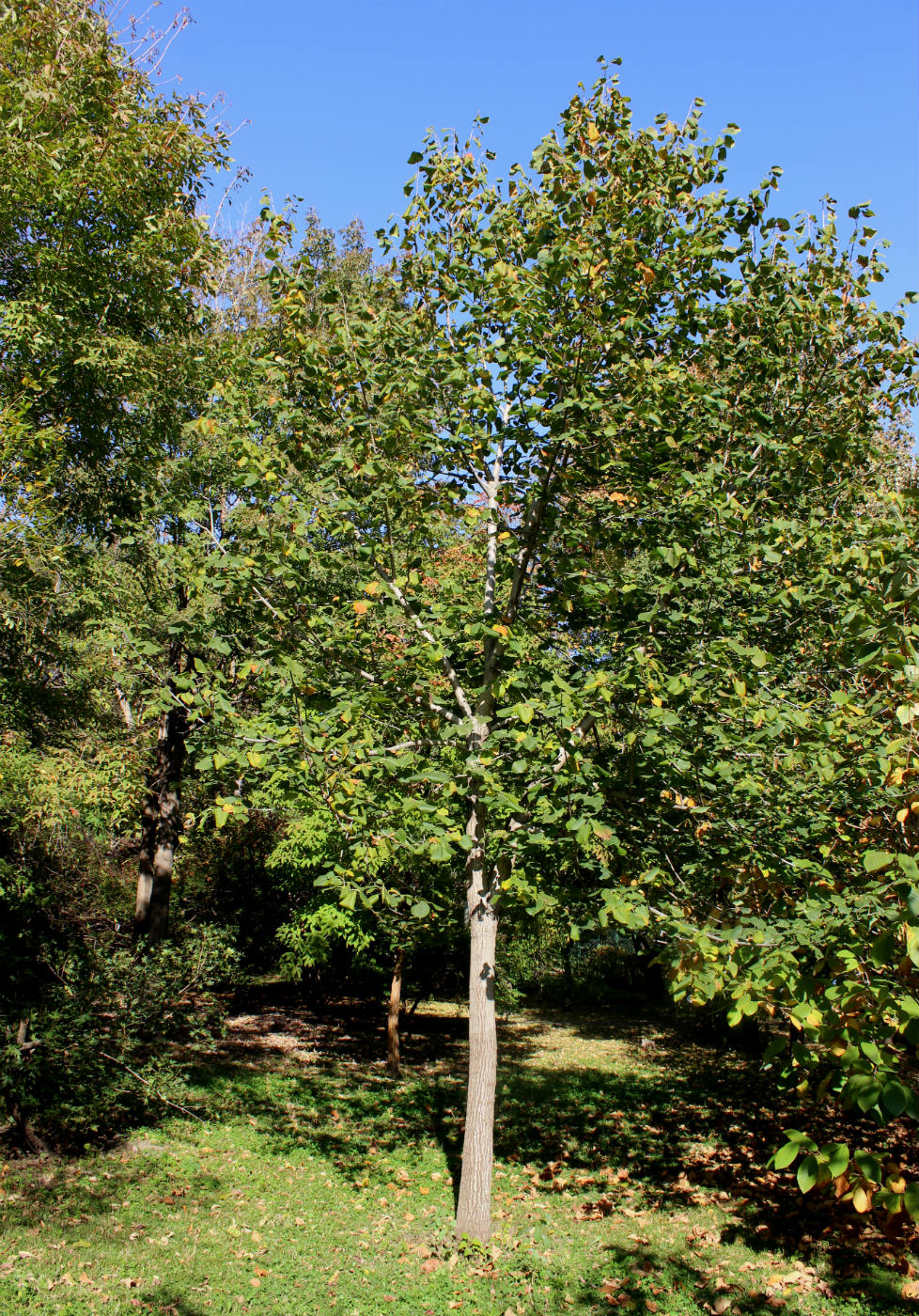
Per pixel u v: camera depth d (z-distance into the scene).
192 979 9.68
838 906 3.83
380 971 13.88
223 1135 9.12
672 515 6.15
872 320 6.85
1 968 8.66
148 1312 5.05
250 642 7.24
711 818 5.63
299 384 7.22
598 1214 7.35
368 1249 6.41
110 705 15.25
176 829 14.24
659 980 21.72
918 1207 2.33
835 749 4.71
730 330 7.04
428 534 7.21
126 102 11.79
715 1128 10.08
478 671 7.47
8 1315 4.79
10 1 10.66
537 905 5.54
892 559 4.62
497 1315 5.38
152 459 11.77
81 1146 8.17
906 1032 3.04
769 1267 6.14
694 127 6.82
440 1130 10.14
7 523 8.78
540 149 6.81
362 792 5.70
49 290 10.16
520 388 6.59
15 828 11.20
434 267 7.56
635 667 5.34
